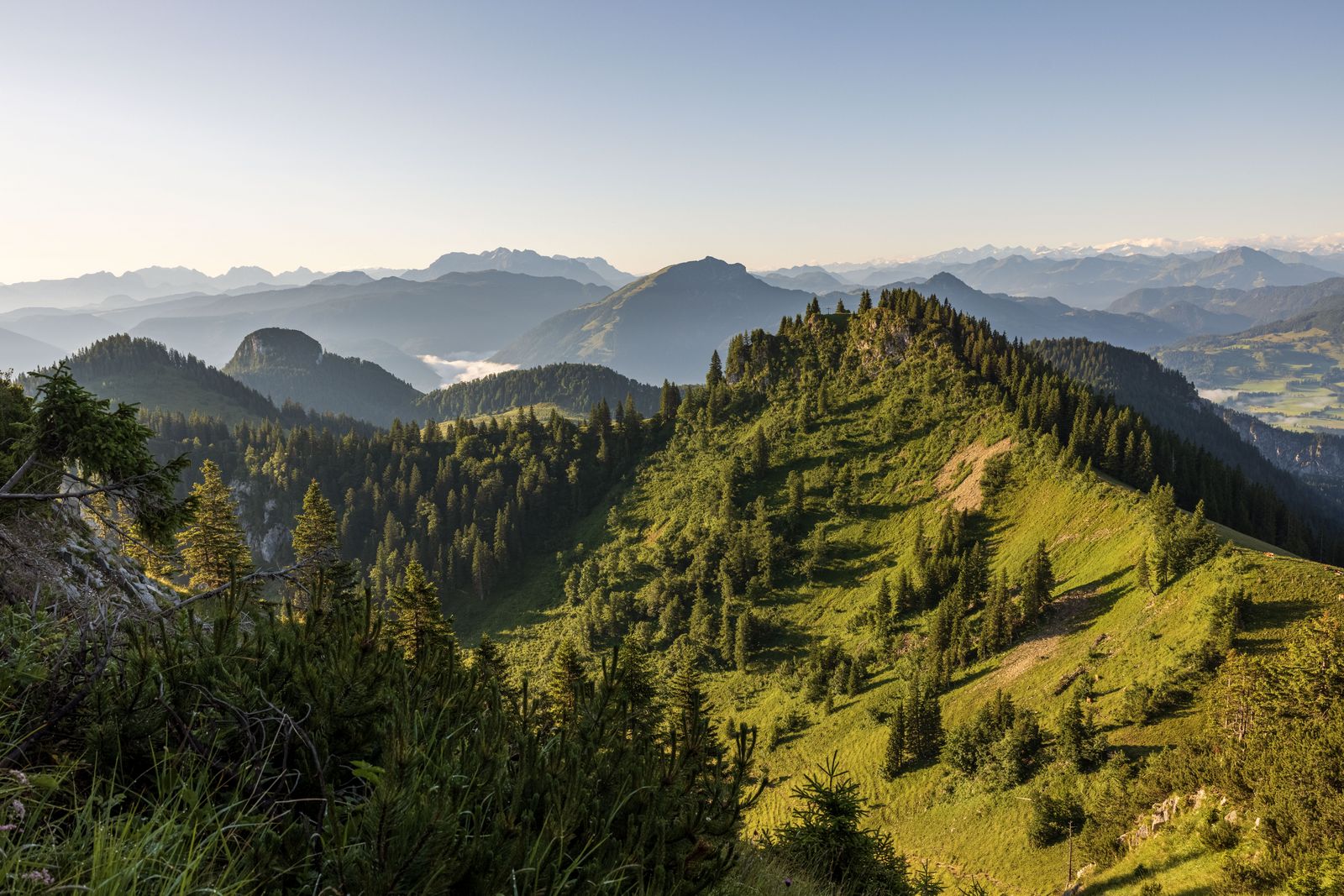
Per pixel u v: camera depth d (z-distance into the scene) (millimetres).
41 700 3324
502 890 3000
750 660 137875
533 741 4348
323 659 4309
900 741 91062
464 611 183250
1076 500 127062
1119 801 63219
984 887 66125
